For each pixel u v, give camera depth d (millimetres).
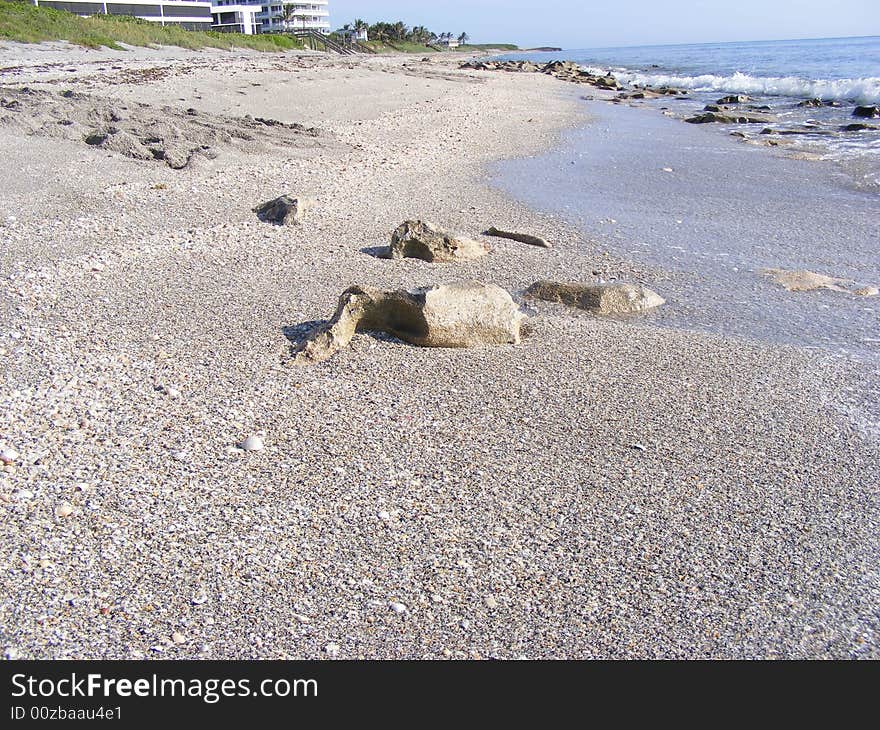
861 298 8070
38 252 7891
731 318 7496
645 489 4551
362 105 23250
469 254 8875
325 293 7414
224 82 23609
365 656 3340
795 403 5723
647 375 6090
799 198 12695
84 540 3840
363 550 3926
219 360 5922
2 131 12422
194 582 3643
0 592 3473
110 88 19953
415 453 4832
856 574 3920
